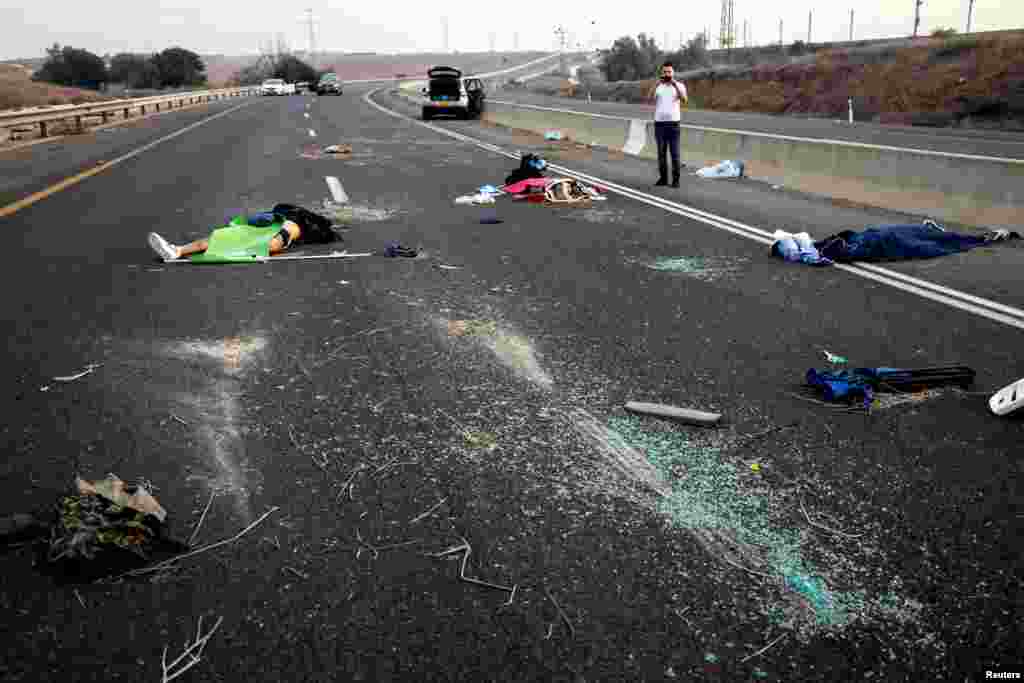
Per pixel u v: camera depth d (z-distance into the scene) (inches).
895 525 117.1
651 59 3213.6
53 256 297.1
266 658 90.5
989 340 201.2
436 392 165.8
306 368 179.9
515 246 317.1
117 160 649.6
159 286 252.7
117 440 143.3
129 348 193.3
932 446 142.2
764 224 370.0
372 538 113.7
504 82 4298.7
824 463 135.6
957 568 107.1
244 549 111.0
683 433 146.7
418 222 370.3
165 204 419.5
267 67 4212.6
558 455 137.9
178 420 151.9
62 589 102.8
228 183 503.2
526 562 108.2
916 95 1397.6
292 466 134.2
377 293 244.5
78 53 3189.0
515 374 176.2
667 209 414.9
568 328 209.6
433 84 1267.2
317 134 931.3
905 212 405.4
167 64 3474.4
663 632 94.9
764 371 178.5
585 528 116.0
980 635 94.6
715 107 1888.5
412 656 90.8
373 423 150.7
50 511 119.2
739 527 116.3
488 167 601.0
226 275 267.1
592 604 99.8
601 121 816.9
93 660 90.2
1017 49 1379.2
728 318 218.8
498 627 95.7
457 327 210.2
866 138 968.3
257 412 155.8
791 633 94.8
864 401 159.8
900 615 98.0
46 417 153.1
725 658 90.7
